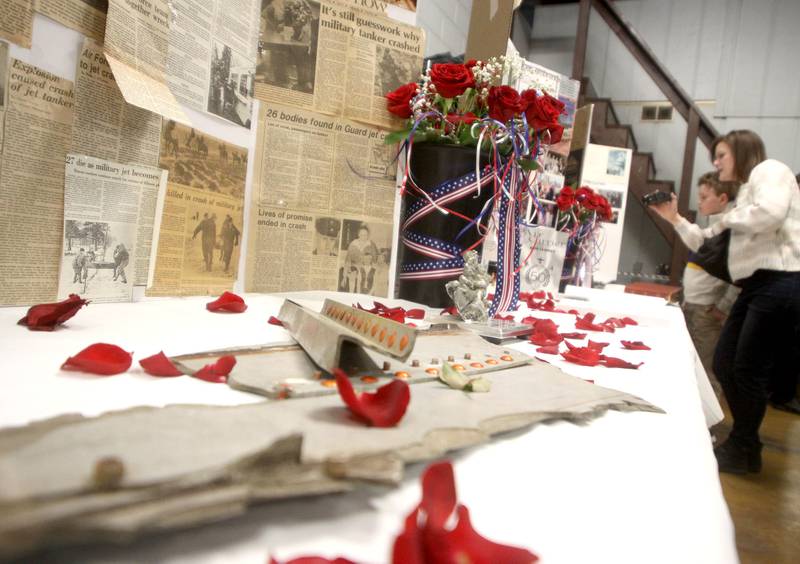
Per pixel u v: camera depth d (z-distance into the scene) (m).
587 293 1.69
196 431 0.30
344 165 1.22
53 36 0.72
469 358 0.60
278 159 1.14
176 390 0.44
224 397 0.43
